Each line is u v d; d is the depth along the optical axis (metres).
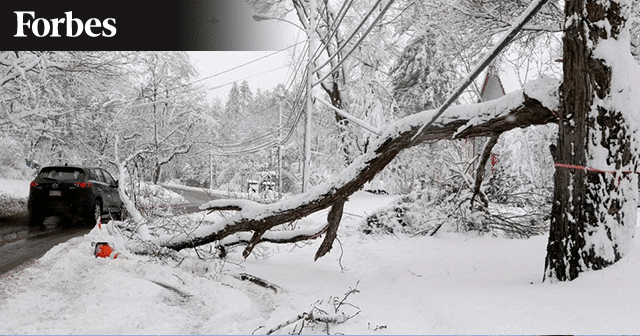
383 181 26.73
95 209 13.15
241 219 8.37
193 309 5.61
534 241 10.81
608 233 6.07
